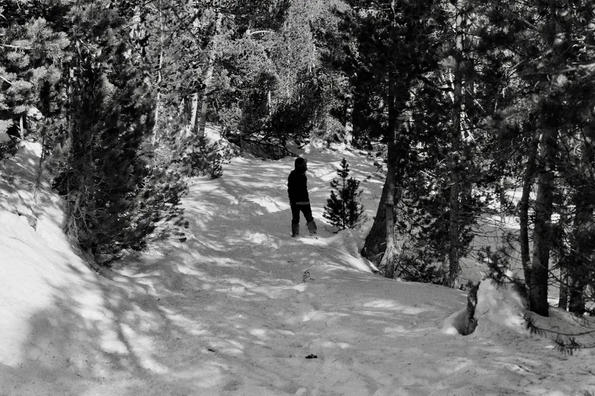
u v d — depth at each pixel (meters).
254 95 31.44
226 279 9.25
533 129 6.35
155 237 9.83
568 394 4.28
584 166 5.36
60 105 7.61
